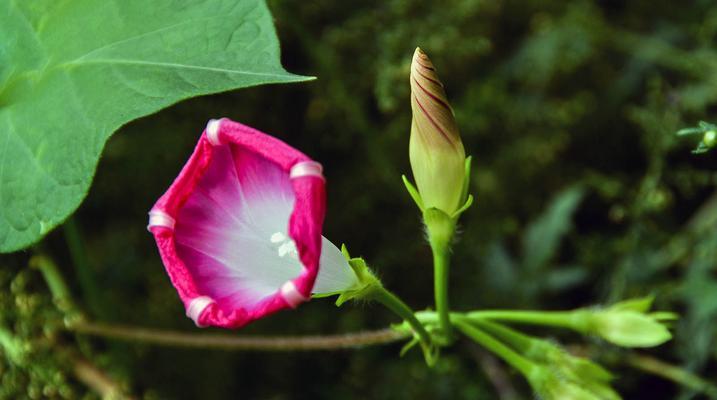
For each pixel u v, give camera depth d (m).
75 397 0.59
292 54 0.63
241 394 0.63
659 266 0.60
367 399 0.62
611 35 0.64
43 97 0.48
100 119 0.47
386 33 0.61
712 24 0.63
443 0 0.62
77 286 0.62
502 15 0.65
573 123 0.64
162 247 0.45
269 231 0.45
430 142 0.48
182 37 0.47
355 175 0.64
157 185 0.63
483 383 0.61
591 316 0.51
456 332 0.51
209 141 0.45
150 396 0.60
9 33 0.49
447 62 0.62
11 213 0.47
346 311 0.62
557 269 0.61
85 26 0.48
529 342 0.51
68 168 0.47
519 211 0.64
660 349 0.60
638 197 0.61
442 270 0.50
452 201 0.49
